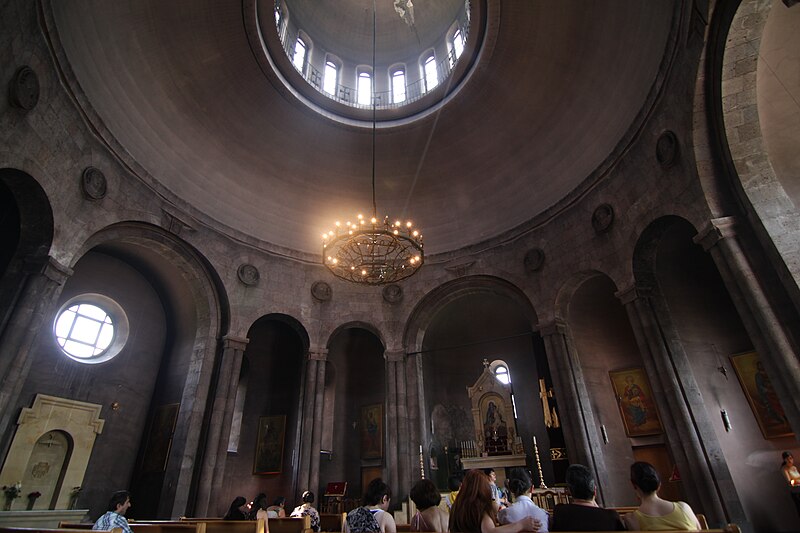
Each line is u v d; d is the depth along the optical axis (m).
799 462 10.23
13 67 8.83
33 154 9.60
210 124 15.88
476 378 19.47
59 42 9.97
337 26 19.81
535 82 15.38
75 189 11.02
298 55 18.75
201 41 14.19
